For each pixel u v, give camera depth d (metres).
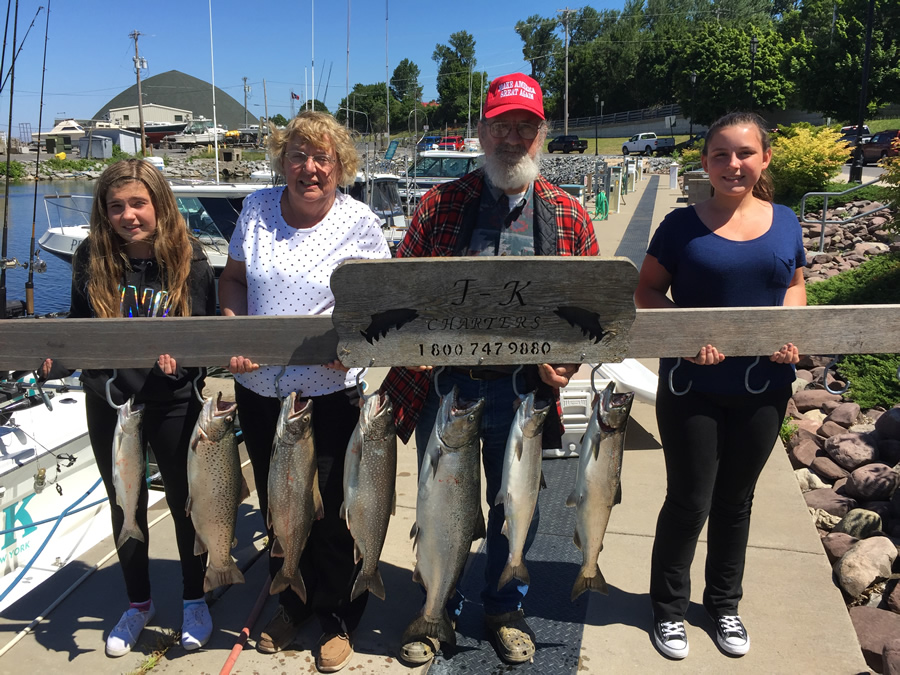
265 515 2.95
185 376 2.83
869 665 3.05
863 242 12.62
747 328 2.49
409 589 3.35
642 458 4.78
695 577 3.41
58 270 16.11
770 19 88.31
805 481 4.78
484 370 2.73
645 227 16.50
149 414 2.83
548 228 2.76
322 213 2.78
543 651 2.92
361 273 2.33
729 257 2.65
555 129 82.69
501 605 2.89
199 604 3.07
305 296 2.75
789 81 59.34
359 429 2.52
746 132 2.58
